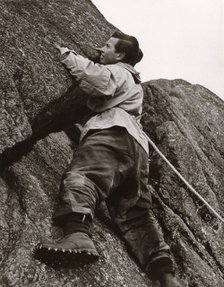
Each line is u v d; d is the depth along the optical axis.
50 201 4.18
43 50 4.75
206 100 7.35
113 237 4.34
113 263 4.07
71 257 3.66
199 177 5.56
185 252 4.80
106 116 4.36
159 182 5.38
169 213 5.06
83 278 3.74
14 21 4.78
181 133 5.86
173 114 5.91
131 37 4.80
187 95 7.23
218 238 5.31
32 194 4.12
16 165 4.39
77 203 3.85
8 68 4.39
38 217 3.96
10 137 4.14
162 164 5.46
